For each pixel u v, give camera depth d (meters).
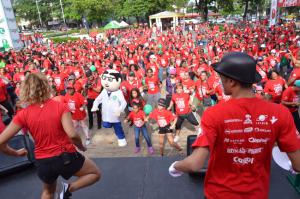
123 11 57.41
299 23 38.94
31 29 89.94
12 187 3.90
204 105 9.39
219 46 17.44
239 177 1.76
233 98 1.76
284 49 13.19
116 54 17.25
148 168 4.23
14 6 87.50
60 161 2.61
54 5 83.75
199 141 1.70
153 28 43.09
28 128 2.59
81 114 7.67
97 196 3.73
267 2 68.25
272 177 3.77
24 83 2.56
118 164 4.37
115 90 7.30
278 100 7.30
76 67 12.93
